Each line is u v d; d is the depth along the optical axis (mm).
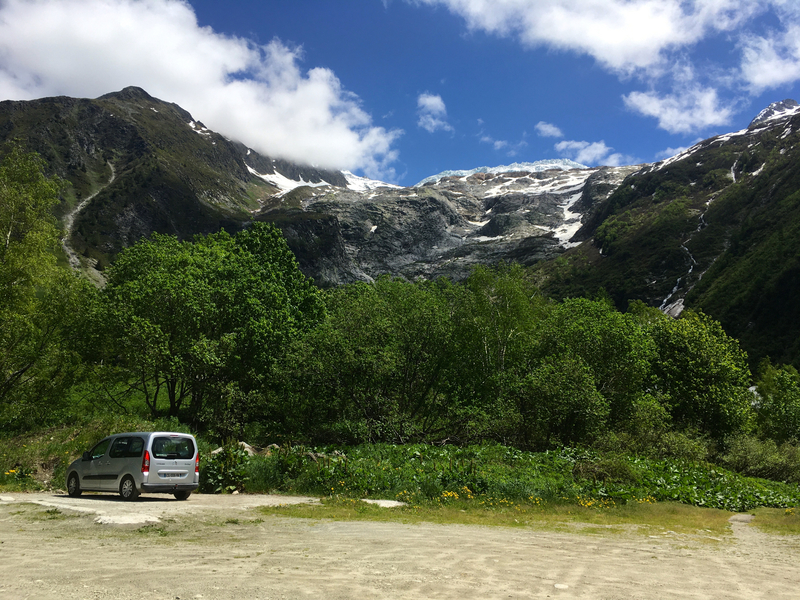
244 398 27375
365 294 37000
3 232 28469
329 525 9773
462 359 33938
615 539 9773
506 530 10312
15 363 27375
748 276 114750
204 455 16938
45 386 27531
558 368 29297
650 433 30172
